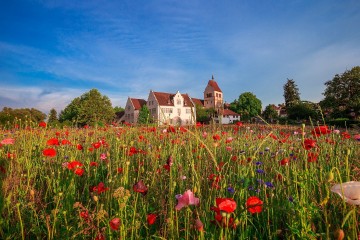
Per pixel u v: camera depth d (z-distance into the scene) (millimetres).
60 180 3201
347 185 1363
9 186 2701
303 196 2135
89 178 3580
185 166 3504
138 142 5695
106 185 3119
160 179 3129
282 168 3510
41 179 3436
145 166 4148
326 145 3857
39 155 4375
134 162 4422
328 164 3219
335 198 2158
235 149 5047
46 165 4031
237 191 2488
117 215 2088
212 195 2586
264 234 2207
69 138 6367
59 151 4781
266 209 2385
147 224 2256
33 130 5801
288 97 78312
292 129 7953
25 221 2391
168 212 2289
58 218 2316
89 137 6805
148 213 2469
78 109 49219
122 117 71062
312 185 2580
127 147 4332
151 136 6168
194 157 4035
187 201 1667
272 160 3855
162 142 5430
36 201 2635
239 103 81188
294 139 5914
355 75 45500
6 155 4047
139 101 68750
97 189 2549
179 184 2971
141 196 2701
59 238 2104
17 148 4535
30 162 3830
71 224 2303
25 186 3035
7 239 2078
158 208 2547
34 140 5184
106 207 2473
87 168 3900
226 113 75750
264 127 8234
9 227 2342
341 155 3410
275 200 2498
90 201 2736
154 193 2857
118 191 2006
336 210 2176
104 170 3977
